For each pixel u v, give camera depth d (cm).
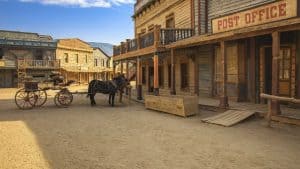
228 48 1586
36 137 947
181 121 1211
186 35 1886
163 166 642
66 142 877
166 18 2358
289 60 1289
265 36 1398
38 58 5184
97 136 954
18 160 702
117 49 2836
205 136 914
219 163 653
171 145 819
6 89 4484
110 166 650
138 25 3206
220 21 1470
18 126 1148
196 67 1856
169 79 2322
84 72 5969
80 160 696
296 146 770
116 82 2019
